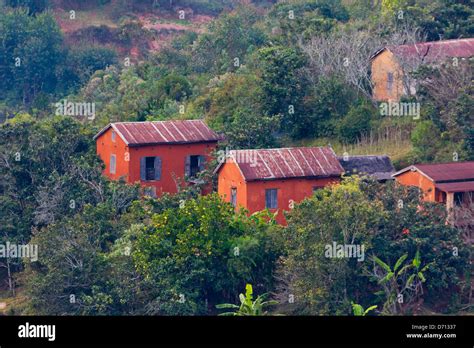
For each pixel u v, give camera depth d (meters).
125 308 111.00
